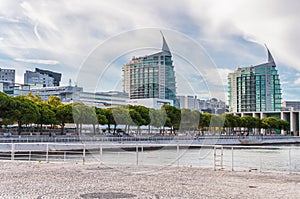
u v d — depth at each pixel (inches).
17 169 445.1
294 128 3705.7
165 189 303.9
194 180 356.5
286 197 276.5
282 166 685.9
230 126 2600.9
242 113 4084.6
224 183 341.4
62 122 1658.5
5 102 1444.4
